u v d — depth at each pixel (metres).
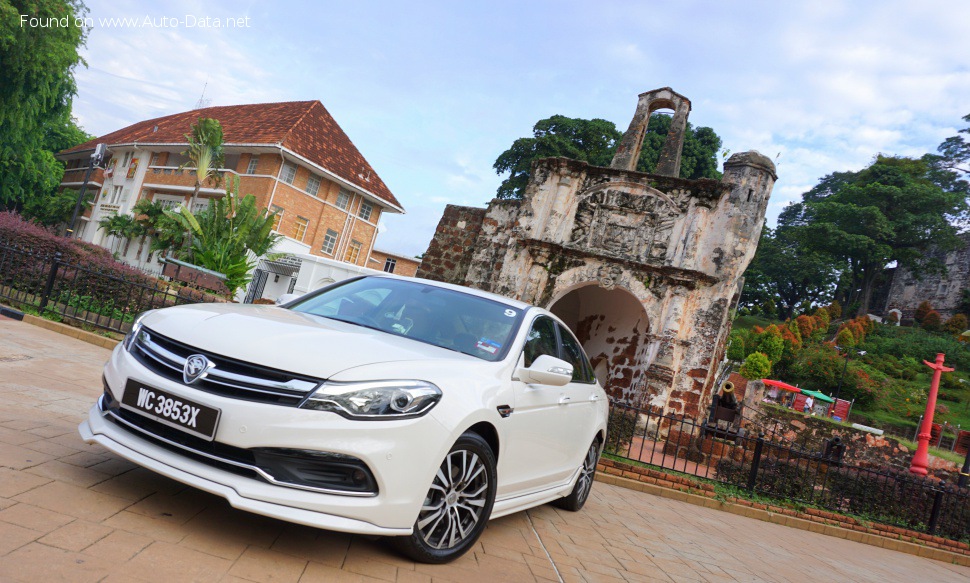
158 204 36.09
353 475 2.86
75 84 41.22
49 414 4.33
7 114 35.88
